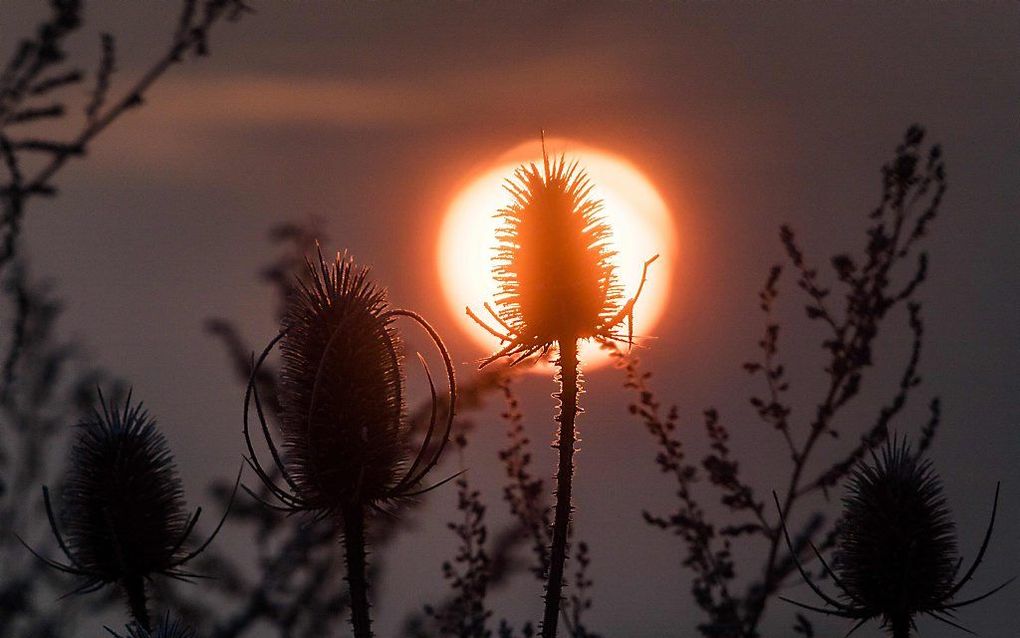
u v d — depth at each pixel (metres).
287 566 32.50
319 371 19.47
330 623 32.72
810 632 27.48
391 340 21.61
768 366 30.94
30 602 32.16
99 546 21.84
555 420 20.14
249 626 31.80
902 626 20.20
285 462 20.98
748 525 30.19
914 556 20.16
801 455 30.52
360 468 19.89
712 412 31.05
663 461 31.14
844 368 30.44
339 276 21.73
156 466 22.83
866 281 30.50
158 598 28.55
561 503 19.61
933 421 29.09
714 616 29.94
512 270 20.31
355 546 20.22
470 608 29.23
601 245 20.31
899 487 20.62
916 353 29.75
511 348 20.25
